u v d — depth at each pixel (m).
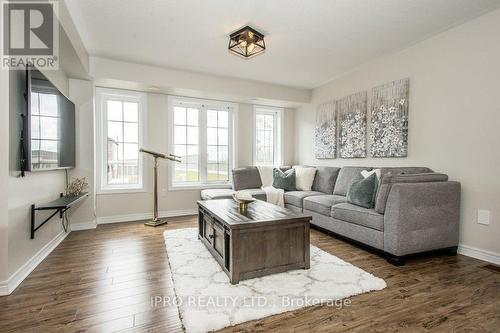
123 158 4.10
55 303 1.67
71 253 2.57
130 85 3.76
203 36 2.83
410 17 2.46
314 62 3.60
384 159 3.47
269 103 4.99
